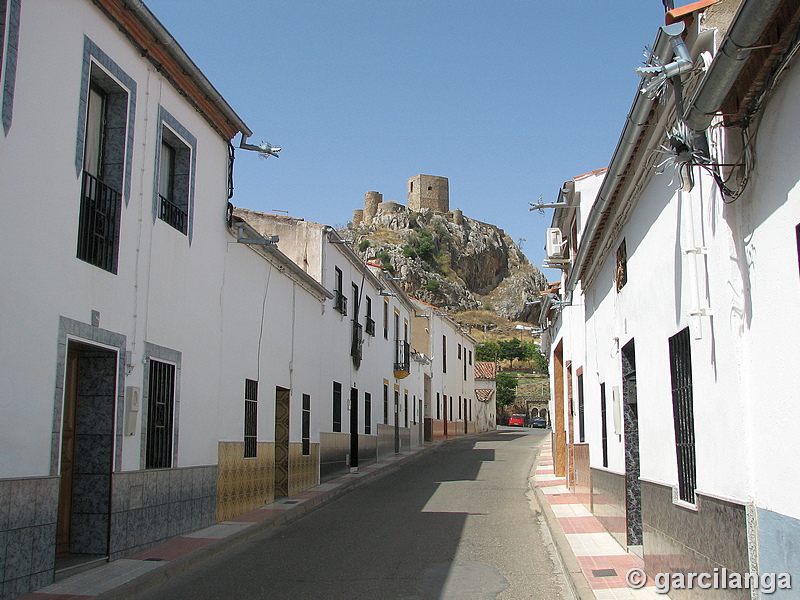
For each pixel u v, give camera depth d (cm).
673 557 685
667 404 714
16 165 692
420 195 12575
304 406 1700
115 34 884
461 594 777
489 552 997
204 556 930
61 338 755
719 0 532
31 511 694
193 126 1117
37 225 722
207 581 826
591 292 1245
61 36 769
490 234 13225
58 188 759
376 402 2561
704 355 582
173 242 1035
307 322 1738
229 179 1260
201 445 1119
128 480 890
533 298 12269
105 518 850
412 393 3353
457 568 900
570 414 1675
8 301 677
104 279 845
